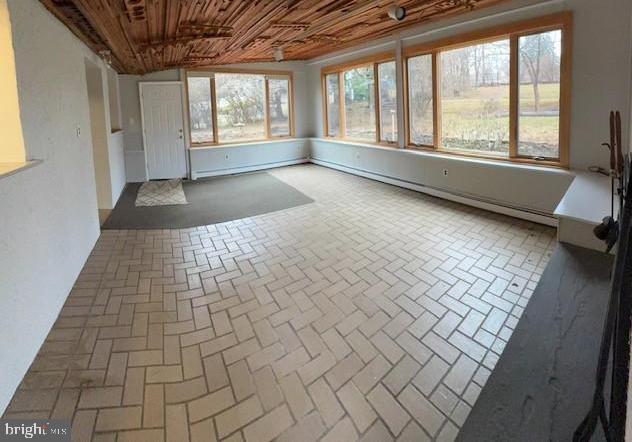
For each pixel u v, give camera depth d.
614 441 0.90
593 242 2.95
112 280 3.53
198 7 3.64
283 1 3.76
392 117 7.12
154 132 8.52
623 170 1.15
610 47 3.93
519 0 4.55
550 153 4.64
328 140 9.05
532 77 4.69
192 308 3.02
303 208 5.88
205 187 7.68
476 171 5.36
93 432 1.84
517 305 2.93
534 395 1.55
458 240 4.29
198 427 1.87
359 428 1.86
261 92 9.43
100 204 6.19
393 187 6.96
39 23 2.91
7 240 2.06
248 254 4.11
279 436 1.82
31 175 2.47
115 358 2.40
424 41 6.00
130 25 4.00
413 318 2.79
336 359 2.37
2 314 1.96
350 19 5.08
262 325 2.76
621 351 0.92
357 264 3.76
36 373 2.25
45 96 2.95
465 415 1.92
